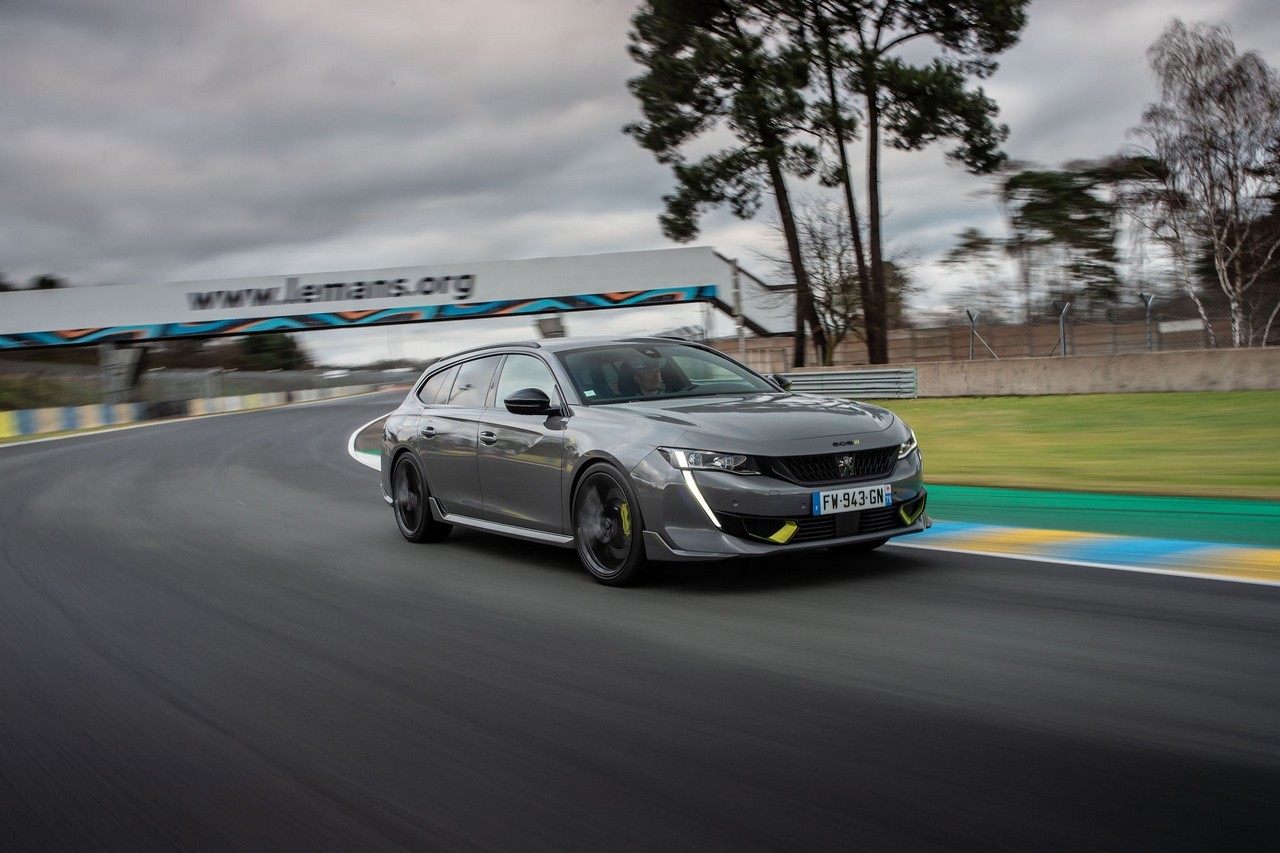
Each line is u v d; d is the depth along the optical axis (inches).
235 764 111.2
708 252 1422.2
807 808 91.4
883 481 183.5
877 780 96.7
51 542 289.7
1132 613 155.0
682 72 1043.9
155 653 160.7
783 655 140.6
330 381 2758.4
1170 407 566.6
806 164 1055.0
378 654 152.6
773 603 171.0
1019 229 1214.9
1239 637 139.6
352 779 104.8
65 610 196.4
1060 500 282.7
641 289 1434.5
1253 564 187.0
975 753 102.0
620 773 102.0
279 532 289.1
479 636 159.9
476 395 240.8
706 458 176.7
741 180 1073.5
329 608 186.1
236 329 1480.1
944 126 991.0
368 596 194.9
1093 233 1173.1
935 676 127.8
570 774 102.5
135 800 103.2
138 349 1701.5
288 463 541.0
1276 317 849.5
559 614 171.8
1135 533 227.0
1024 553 207.0
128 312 1477.6
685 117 1091.3
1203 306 879.1
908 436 192.9
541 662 143.6
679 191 1085.1
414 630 166.1
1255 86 1043.3
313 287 1471.5
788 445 177.9
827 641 146.3
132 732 123.9
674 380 216.8
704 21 1087.6
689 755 105.6
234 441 769.6
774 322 1421.0
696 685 129.2
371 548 253.3
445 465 240.5
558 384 213.9
